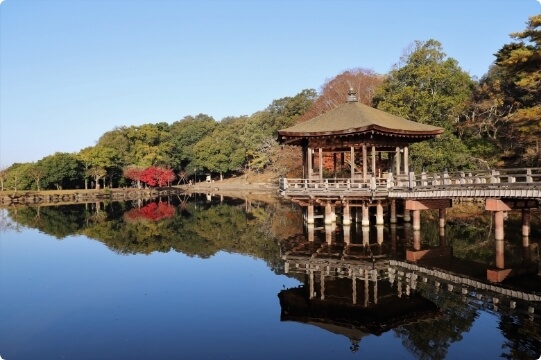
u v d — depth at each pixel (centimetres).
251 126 10231
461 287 1537
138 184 8512
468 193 2083
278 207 5081
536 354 1013
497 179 2044
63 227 3550
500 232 1983
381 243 2391
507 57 3594
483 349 1045
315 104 5794
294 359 1017
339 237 2619
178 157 10044
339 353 1046
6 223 3844
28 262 2155
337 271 1850
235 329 1209
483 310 1299
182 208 5262
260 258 2192
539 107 3102
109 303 1459
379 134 2752
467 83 4381
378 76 5712
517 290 1484
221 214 4453
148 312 1361
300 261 2070
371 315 1289
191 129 11794
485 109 4016
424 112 3734
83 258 2250
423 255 2066
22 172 7344
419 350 1052
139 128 9956
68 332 1199
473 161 3700
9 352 1076
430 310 1312
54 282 1745
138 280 1769
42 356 1052
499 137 3922
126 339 1147
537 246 2112
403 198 2542
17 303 1464
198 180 11006
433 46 4059
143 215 4475
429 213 3444
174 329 1213
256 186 9050
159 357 1038
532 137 3244
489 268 1772
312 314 1316
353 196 2716
